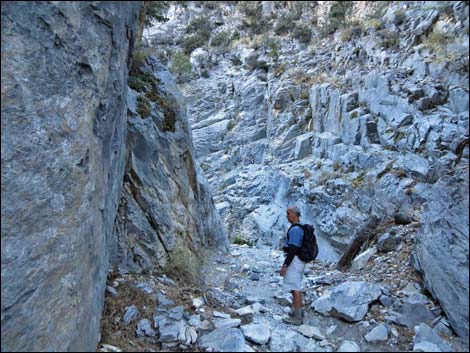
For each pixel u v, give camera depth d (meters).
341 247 17.00
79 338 3.21
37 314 2.90
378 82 19.91
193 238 7.86
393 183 15.14
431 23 20.77
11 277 2.86
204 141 31.86
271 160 26.66
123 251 5.78
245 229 23.38
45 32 3.60
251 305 5.25
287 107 27.45
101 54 4.21
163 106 8.06
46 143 3.47
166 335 4.04
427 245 5.38
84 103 3.94
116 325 4.18
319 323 4.79
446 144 14.98
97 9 4.14
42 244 3.18
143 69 8.35
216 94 35.47
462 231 4.82
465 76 16.78
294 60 31.61
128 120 6.80
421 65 18.86
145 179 6.67
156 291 5.02
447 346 4.04
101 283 4.14
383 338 4.26
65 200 3.52
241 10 47.56
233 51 39.22
